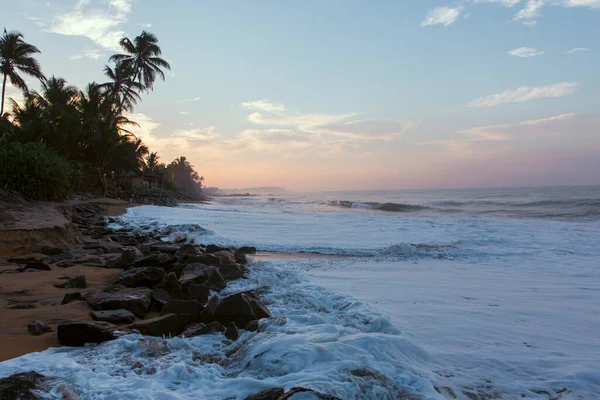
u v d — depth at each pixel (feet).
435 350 13.75
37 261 28.43
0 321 16.22
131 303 18.10
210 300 17.19
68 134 113.19
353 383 9.99
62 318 16.70
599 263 34.58
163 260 27.53
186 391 10.39
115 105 143.64
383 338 13.16
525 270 31.17
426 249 41.32
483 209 124.57
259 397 9.35
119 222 65.82
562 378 11.67
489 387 11.10
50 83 142.00
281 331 14.40
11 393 9.04
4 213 38.24
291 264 33.65
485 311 18.85
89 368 11.57
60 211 55.88
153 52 141.90
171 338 14.46
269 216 80.84
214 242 45.88
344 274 28.66
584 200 127.95
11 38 114.93
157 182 230.27
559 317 18.07
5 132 96.53
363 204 153.79
